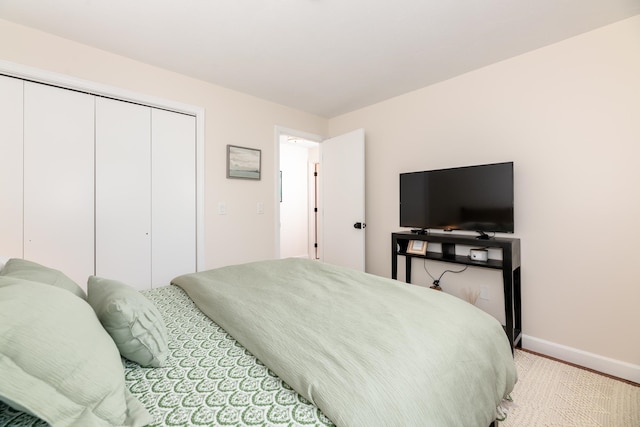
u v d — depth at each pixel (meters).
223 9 1.75
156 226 2.56
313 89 2.96
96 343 0.70
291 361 0.84
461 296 2.70
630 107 1.82
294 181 5.59
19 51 1.89
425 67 2.48
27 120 1.99
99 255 2.28
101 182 2.29
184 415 0.67
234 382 0.80
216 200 2.88
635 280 1.83
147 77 2.43
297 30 1.96
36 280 0.98
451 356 0.93
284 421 0.66
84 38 2.05
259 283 1.60
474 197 2.40
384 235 3.29
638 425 1.43
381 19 1.84
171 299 1.50
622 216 1.86
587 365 1.98
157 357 0.87
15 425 0.60
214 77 2.68
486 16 1.80
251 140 3.13
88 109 2.22
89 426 0.56
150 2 1.69
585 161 1.99
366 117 3.47
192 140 2.77
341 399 0.69
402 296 1.38
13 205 1.94
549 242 2.15
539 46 2.15
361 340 0.94
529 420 1.47
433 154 2.84
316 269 1.88
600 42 1.92
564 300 2.09
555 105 2.11
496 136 2.41
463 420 0.85
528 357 2.12
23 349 0.56
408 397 0.74
